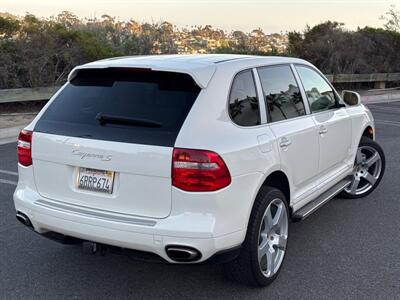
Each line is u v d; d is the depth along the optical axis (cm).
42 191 383
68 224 356
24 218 387
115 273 420
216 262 344
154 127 341
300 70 489
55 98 399
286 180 420
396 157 873
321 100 514
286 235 416
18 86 1302
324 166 500
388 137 1080
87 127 361
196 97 352
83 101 380
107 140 347
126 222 336
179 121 340
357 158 613
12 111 1259
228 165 337
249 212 360
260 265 384
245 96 389
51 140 370
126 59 406
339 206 602
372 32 2356
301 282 407
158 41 1783
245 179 352
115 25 1783
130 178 340
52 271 421
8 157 821
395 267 436
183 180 327
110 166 345
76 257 449
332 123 508
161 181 331
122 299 379
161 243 329
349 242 491
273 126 407
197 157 326
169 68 365
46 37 1336
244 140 360
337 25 2309
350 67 2208
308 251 468
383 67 2327
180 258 333
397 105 1756
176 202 331
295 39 2295
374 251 470
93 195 355
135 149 336
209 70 369
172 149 329
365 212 581
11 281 402
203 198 328
